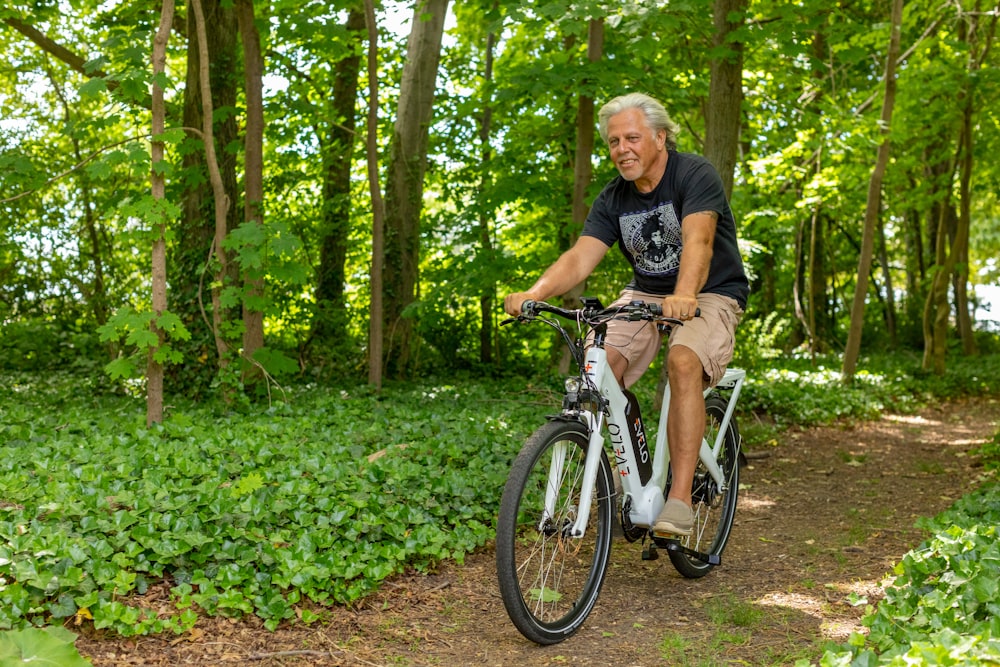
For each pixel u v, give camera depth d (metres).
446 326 13.31
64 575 3.13
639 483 3.72
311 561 3.67
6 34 13.52
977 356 18.70
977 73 12.84
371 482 4.69
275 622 3.32
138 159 5.82
